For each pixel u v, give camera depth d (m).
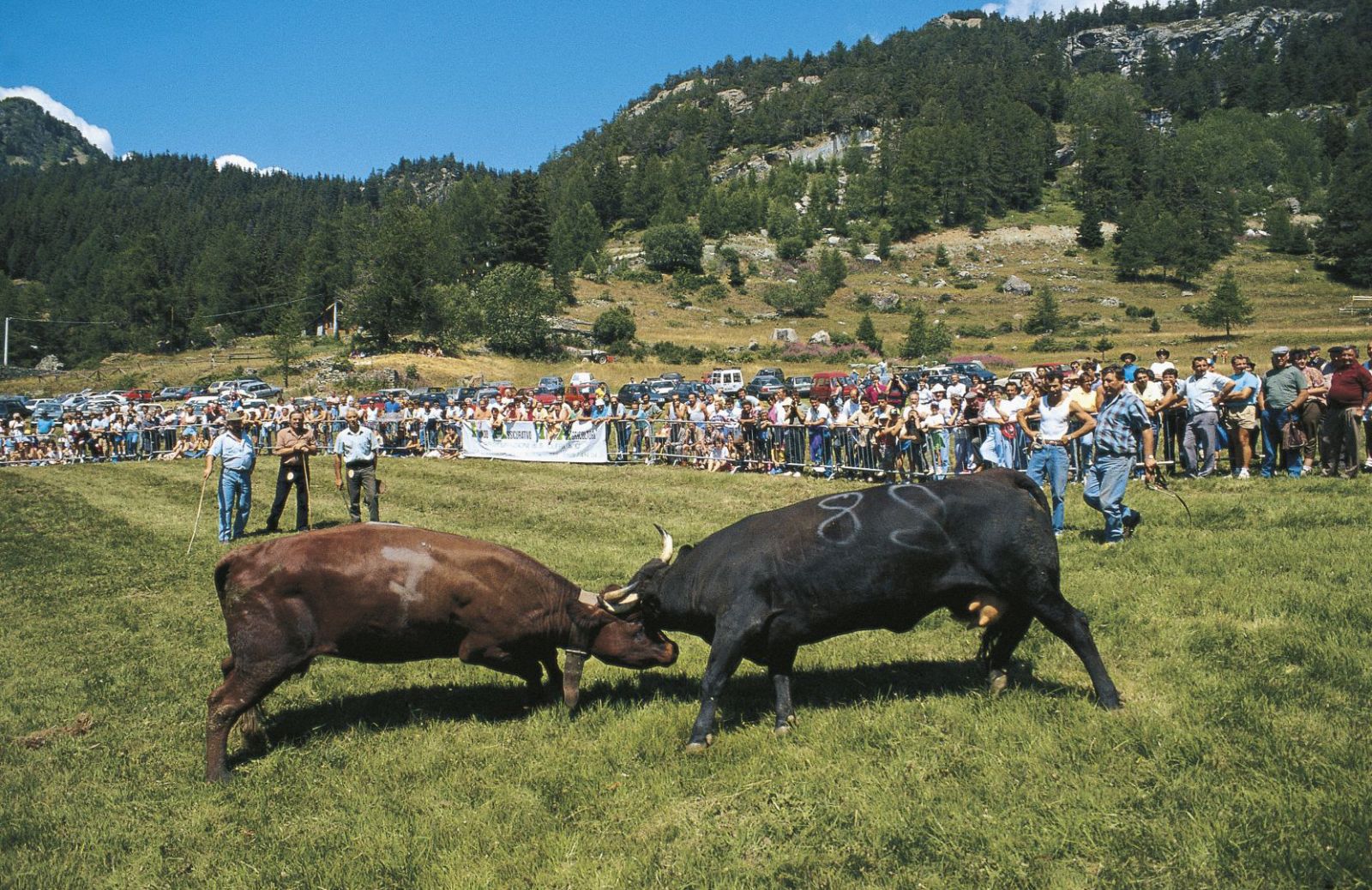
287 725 6.98
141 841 5.34
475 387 68.44
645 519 15.31
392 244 91.62
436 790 5.66
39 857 5.20
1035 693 6.22
